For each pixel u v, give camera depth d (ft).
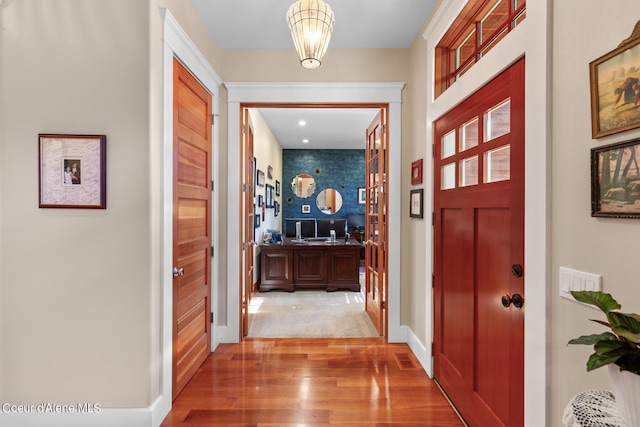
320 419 6.21
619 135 2.97
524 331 4.41
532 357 4.17
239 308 9.75
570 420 2.59
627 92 2.84
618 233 2.99
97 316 5.76
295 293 15.81
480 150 5.68
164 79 6.15
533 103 4.15
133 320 5.76
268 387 7.32
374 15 8.07
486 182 5.56
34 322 5.74
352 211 26.45
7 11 5.68
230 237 9.66
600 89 3.13
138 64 5.71
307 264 16.17
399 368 8.22
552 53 3.86
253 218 14.46
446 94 6.96
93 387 5.77
